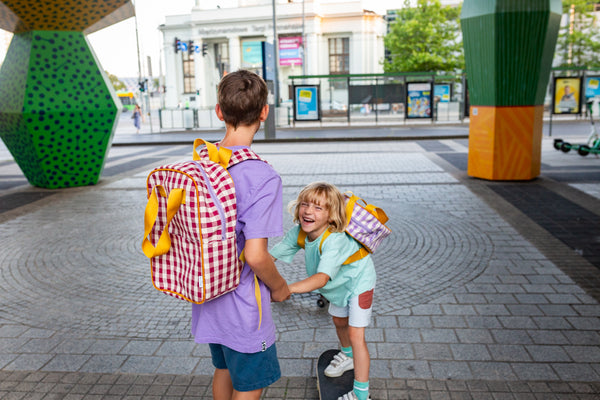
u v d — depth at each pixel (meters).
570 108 21.73
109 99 9.45
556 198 7.68
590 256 5.05
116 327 3.76
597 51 36.38
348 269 2.51
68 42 9.09
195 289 1.66
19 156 9.70
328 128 24.45
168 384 2.95
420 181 9.30
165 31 47.44
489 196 7.91
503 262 4.94
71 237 6.25
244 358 1.87
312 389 2.85
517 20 8.15
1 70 9.48
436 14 37.66
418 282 4.48
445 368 3.03
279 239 6.12
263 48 18.00
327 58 46.28
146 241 1.70
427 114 24.16
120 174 11.21
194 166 1.67
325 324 3.71
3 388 2.93
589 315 3.72
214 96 47.59
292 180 9.70
